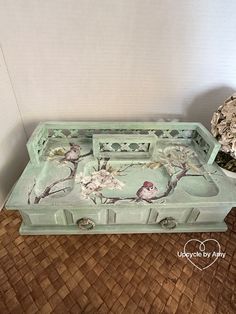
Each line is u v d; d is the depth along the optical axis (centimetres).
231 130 62
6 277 53
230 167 69
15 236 63
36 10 58
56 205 54
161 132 79
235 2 59
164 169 69
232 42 66
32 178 62
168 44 66
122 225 66
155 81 74
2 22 59
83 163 69
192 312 49
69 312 48
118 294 51
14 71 69
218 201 57
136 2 58
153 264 57
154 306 49
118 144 72
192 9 60
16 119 76
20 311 47
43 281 53
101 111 80
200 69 72
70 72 70
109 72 71
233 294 52
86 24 61
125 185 62
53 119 80
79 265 56
